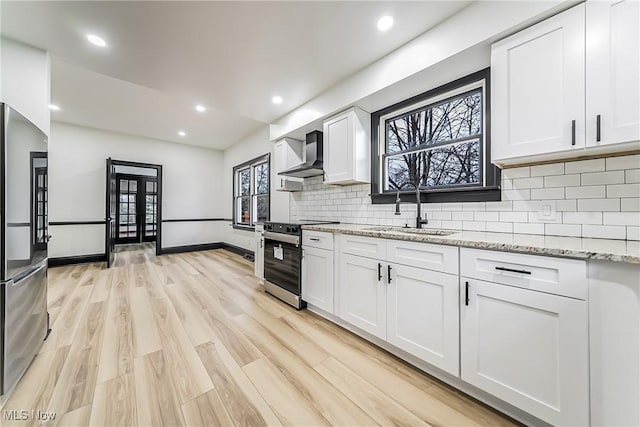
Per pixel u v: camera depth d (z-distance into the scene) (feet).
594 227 4.60
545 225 5.14
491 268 4.14
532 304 3.72
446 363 4.69
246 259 16.42
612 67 3.72
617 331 3.12
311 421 4.00
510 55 4.72
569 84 4.09
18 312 4.69
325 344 6.31
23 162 4.90
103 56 6.89
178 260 16.14
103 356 5.65
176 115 13.14
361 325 6.39
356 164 8.13
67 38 6.15
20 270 4.76
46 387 4.65
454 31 5.42
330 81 8.23
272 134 11.93
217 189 20.92
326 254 7.48
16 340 4.60
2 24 5.62
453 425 3.94
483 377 4.22
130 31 5.95
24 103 6.25
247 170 17.98
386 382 4.93
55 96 10.80
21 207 4.82
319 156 10.36
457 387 4.76
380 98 7.53
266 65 7.35
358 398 4.50
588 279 3.30
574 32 4.04
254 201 16.87
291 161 11.51
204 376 5.04
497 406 4.25
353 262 6.61
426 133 7.66
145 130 15.74
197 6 5.25
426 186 7.47
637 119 3.54
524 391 3.79
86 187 15.17
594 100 3.86
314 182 11.22
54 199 14.24
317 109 9.18
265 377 5.04
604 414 3.19
